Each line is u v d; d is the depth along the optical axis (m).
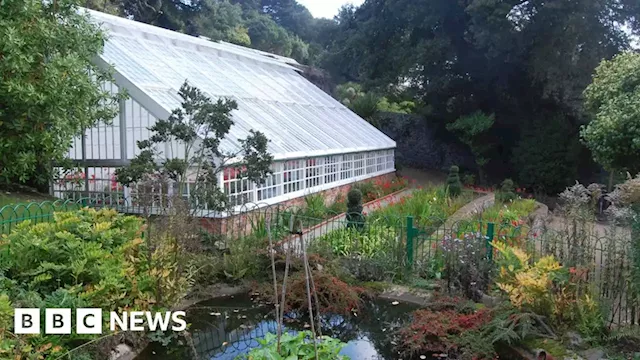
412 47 27.30
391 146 24.41
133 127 12.56
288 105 18.73
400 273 8.72
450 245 8.11
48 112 9.56
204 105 10.28
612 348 5.66
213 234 9.30
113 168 12.92
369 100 29.86
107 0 28.38
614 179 21.19
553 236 7.14
